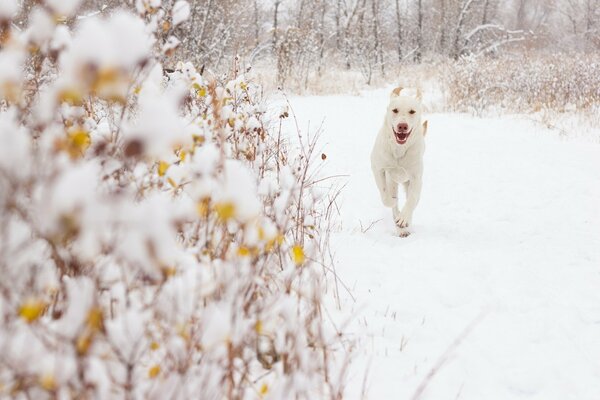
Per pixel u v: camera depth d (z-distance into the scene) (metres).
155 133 1.12
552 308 3.24
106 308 1.76
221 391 1.63
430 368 2.45
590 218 5.37
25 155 1.22
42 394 1.33
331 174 6.83
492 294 3.39
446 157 8.14
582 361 2.66
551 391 2.40
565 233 4.88
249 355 2.12
